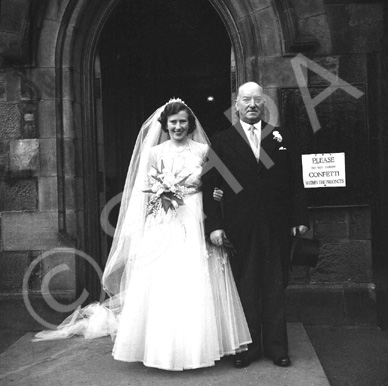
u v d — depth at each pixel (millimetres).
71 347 3545
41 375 3029
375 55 4023
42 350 3500
